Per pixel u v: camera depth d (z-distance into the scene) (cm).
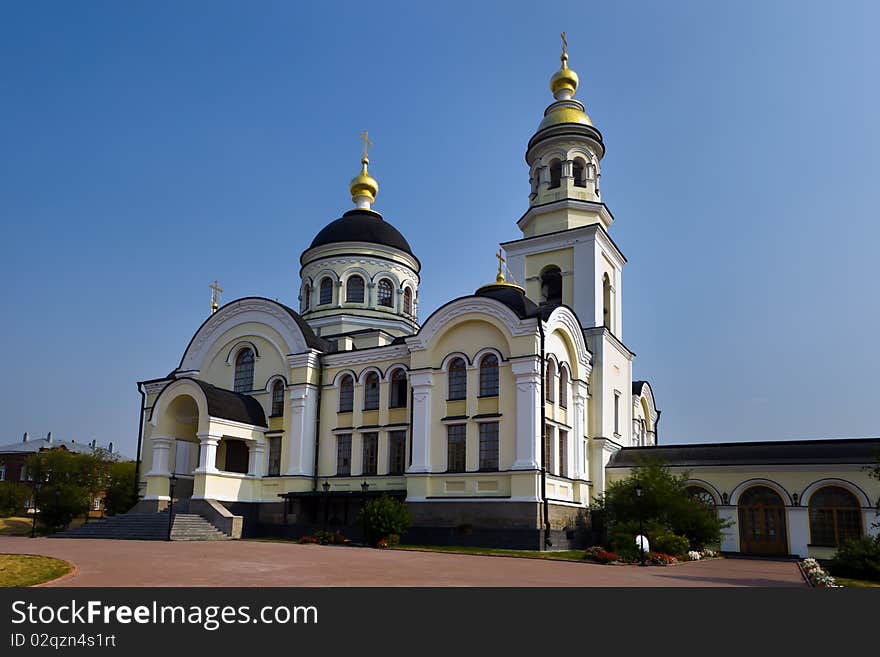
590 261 4234
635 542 2745
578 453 3678
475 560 2575
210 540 3516
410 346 3706
